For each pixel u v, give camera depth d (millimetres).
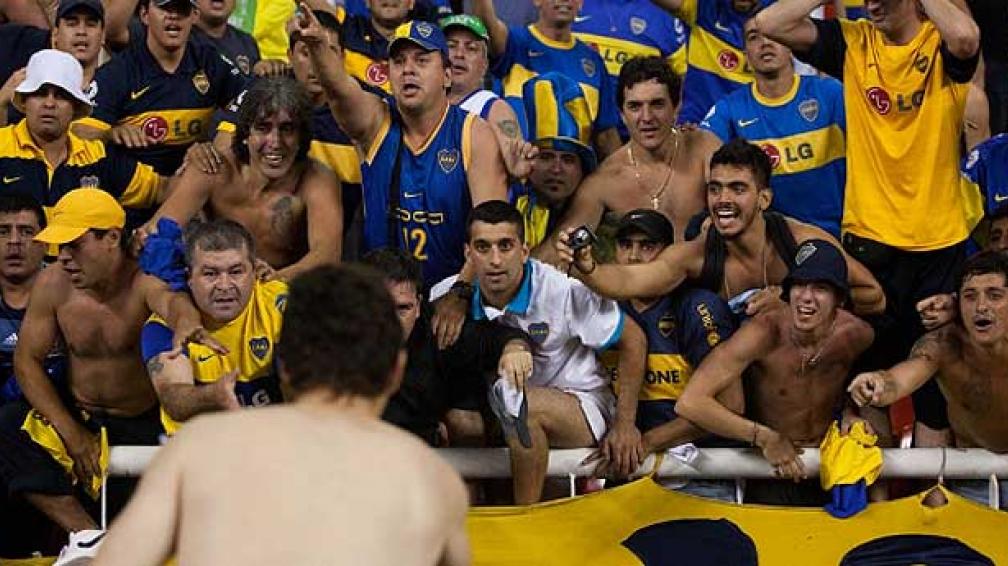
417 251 21719
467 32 23766
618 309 19500
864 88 22109
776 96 24047
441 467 12227
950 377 19266
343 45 24578
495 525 18578
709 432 19422
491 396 18734
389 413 19000
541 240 23188
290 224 21859
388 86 24828
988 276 18844
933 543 18766
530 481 19156
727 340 19422
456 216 21578
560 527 18625
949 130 21844
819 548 18703
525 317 19406
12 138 22625
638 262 20375
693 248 20250
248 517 11492
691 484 19750
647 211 20641
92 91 24125
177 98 24422
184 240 19297
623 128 27141
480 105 23625
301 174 21953
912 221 21750
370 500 11719
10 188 22438
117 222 19719
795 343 19391
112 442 20125
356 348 12133
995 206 22797
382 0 25188
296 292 12305
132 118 24250
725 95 27172
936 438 20344
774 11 22312
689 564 18562
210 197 21859
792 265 20219
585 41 27781
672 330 19938
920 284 21859
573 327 19500
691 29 27531
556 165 23219
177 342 18734
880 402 18734
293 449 11781
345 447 11875
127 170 23234
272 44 27859
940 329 19297
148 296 19484
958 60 21422
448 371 19141
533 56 26688
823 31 22406
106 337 19828
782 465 19094
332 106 21531
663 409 19891
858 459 18922
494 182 21453
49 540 20297
